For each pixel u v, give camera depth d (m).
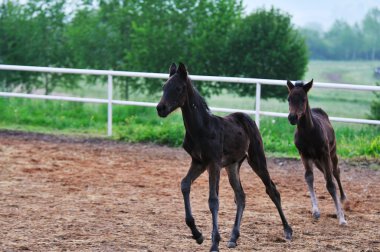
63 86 22.30
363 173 12.66
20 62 21.75
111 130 15.80
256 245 8.19
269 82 13.99
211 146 7.69
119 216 9.45
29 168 12.60
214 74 21.61
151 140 15.24
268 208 10.15
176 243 8.19
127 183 11.63
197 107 7.72
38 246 7.91
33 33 22.06
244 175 12.48
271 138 14.74
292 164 13.31
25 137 15.59
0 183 11.41
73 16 22.97
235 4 22.17
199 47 21.38
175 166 13.09
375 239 8.57
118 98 22.28
